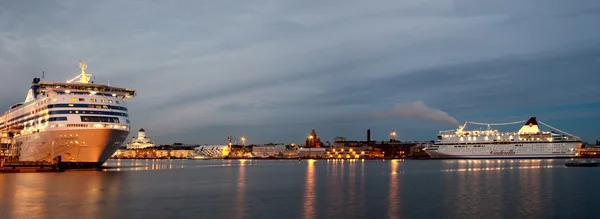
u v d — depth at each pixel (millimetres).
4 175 127625
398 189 91312
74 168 144125
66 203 69750
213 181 117500
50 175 128250
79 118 137000
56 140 138375
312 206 67188
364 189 91812
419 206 66500
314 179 124000
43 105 144250
